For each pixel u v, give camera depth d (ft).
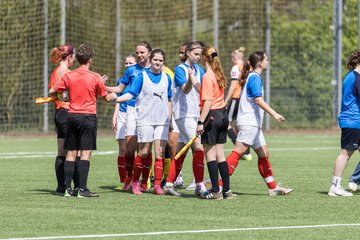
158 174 103.04
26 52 246.06
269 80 264.11
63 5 244.42
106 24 256.32
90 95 98.63
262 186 113.19
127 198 98.48
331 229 75.36
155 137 102.78
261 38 265.34
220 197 97.50
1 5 243.19
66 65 103.14
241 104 100.53
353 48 264.72
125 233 72.64
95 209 88.17
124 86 107.65
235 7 264.93
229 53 264.93
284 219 81.35
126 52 259.60
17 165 145.18
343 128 100.07
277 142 216.13
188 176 128.88
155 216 83.10
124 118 111.14
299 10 266.57
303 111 267.59
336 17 257.55
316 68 266.98
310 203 93.76
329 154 174.60
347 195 100.73
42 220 79.87
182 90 99.86
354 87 98.48
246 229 75.10
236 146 100.17
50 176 125.80
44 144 204.85
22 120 247.50
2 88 245.65
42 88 247.91
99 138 232.12
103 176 127.03
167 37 262.26
